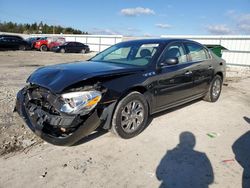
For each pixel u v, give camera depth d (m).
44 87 3.33
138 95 3.87
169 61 4.27
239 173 3.10
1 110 4.84
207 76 5.70
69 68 3.83
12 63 13.68
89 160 3.25
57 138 3.18
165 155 3.46
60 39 28.70
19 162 3.14
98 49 34.34
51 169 3.01
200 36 21.23
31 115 3.53
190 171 3.10
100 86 3.37
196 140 3.99
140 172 3.03
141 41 4.94
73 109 3.12
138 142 3.81
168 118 4.94
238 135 4.29
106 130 4.14
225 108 5.86
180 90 4.81
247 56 19.09
